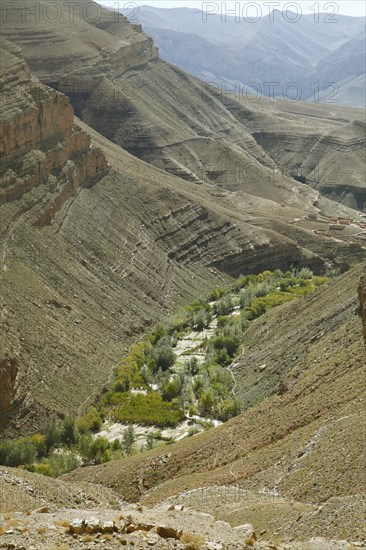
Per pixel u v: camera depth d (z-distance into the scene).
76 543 25.56
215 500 41.72
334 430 45.31
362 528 29.31
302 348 72.06
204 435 57.69
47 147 110.44
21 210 98.75
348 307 72.81
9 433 67.19
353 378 53.06
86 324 91.56
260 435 52.62
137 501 49.78
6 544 25.09
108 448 65.19
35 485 43.94
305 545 26.47
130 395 78.44
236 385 77.25
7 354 70.25
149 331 101.69
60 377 78.00
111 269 108.69
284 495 40.62
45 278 93.25
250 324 96.88
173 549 25.17
